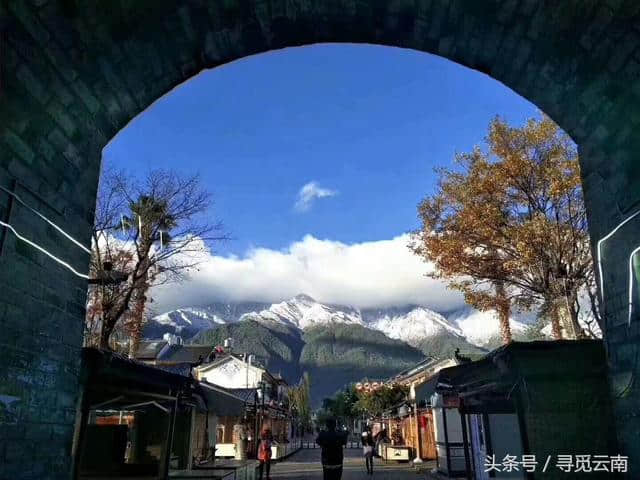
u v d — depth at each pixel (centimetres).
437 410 1970
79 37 507
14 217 450
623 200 560
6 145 446
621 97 547
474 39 624
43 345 486
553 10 539
